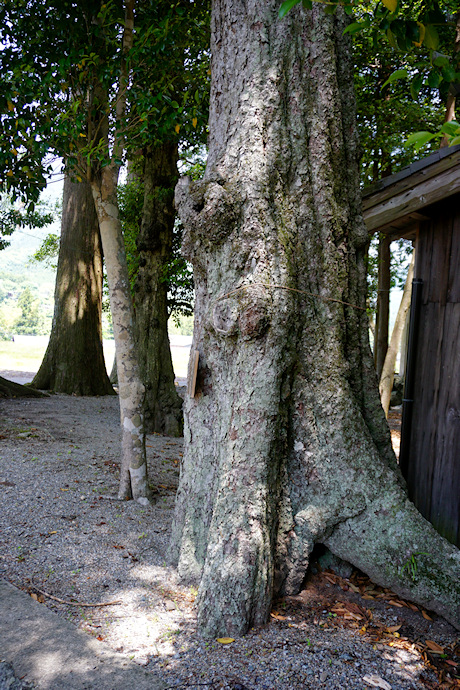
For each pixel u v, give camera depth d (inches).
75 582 116.6
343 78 129.0
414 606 111.3
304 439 118.0
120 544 139.5
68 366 471.5
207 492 122.0
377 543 109.7
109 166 181.6
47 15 197.2
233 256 115.6
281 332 111.8
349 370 122.0
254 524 105.8
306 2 67.9
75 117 171.8
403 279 516.1
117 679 82.7
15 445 242.2
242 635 99.0
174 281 419.5
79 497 175.0
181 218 124.7
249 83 120.0
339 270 123.0
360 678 87.7
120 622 102.2
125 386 179.5
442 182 128.6
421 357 145.8
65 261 479.5
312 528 113.8
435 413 140.2
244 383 112.4
